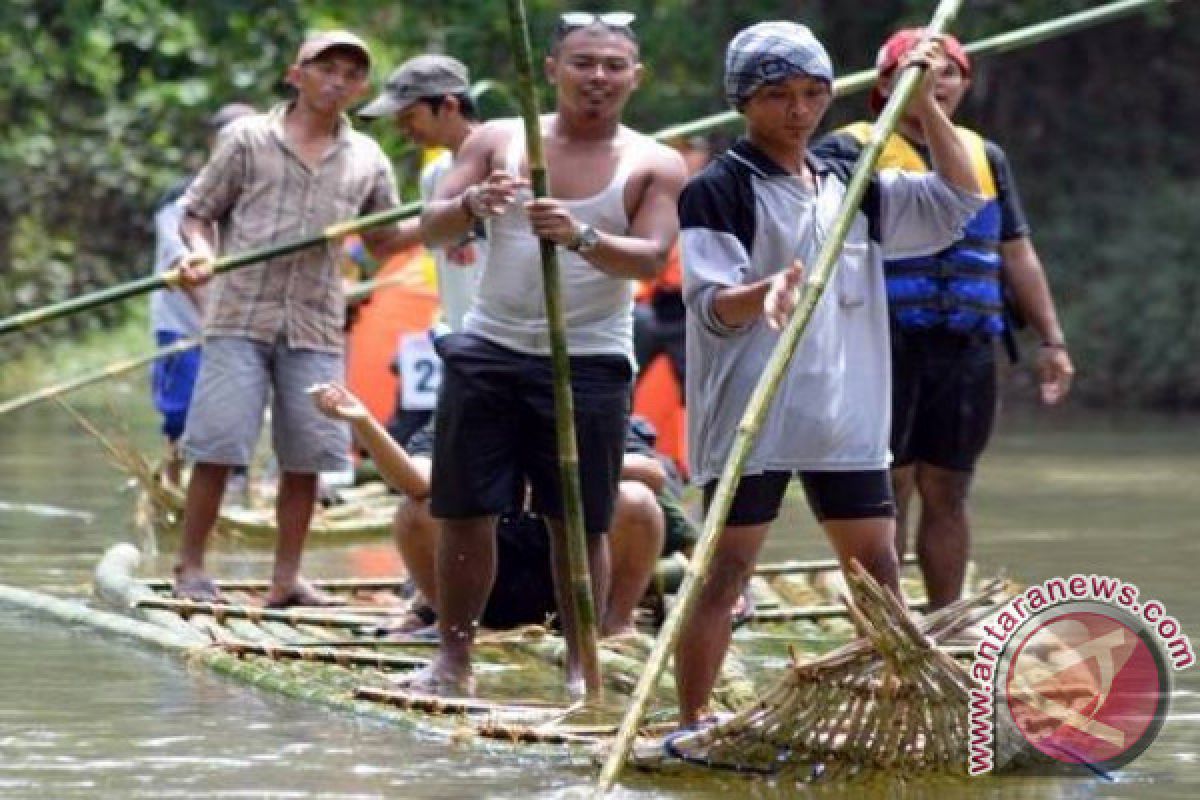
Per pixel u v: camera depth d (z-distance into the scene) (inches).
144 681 613.9
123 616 710.5
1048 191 1982.0
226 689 603.5
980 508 1048.8
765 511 513.7
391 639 675.4
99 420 1603.1
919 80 514.3
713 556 511.8
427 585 685.9
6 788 485.4
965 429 693.3
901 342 687.1
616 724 554.3
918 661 492.4
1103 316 1840.6
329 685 600.7
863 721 494.6
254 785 488.1
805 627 725.3
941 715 496.1
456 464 598.9
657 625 722.2
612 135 595.2
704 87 1975.9
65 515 1025.5
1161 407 1814.7
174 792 481.4
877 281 523.2
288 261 754.8
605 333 603.8
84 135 2231.8
